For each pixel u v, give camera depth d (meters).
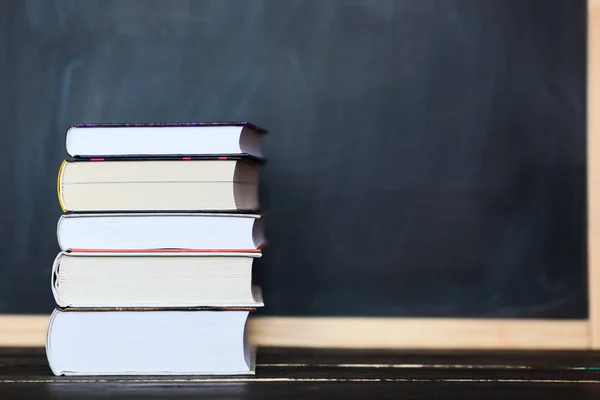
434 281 1.53
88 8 1.54
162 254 1.36
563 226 1.53
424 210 1.54
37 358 1.46
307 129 1.54
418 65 1.54
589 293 1.53
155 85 1.54
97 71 1.54
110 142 1.37
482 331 1.53
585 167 1.53
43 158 1.54
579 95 1.53
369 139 1.54
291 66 1.54
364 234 1.54
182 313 1.36
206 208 1.37
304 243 1.54
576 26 1.53
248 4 1.54
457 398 1.32
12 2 1.54
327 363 1.45
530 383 1.37
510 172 1.53
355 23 1.54
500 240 1.53
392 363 1.45
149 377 1.36
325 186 1.54
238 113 1.54
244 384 1.35
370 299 1.54
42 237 1.54
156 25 1.54
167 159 1.36
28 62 1.54
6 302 1.54
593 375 1.40
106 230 1.36
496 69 1.54
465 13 1.54
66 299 1.36
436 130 1.54
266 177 1.54
